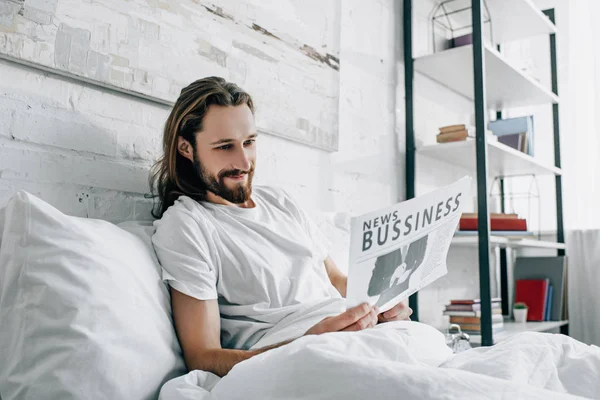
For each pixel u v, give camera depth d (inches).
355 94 81.4
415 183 90.9
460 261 102.7
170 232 41.2
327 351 27.5
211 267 41.4
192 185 48.7
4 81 40.3
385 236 37.0
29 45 40.7
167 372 35.0
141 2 49.1
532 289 103.4
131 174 49.0
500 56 84.7
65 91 44.1
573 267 105.1
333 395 25.5
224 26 57.6
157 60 50.3
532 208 113.0
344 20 79.8
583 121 107.2
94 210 45.8
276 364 27.9
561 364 33.4
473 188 111.0
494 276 111.7
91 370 30.4
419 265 39.8
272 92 63.6
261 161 63.5
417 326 39.8
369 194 82.9
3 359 31.1
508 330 88.7
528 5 94.5
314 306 42.9
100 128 46.6
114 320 32.2
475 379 24.9
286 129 65.5
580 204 106.3
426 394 24.1
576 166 107.4
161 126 52.0
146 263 38.2
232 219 46.1
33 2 41.1
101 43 45.6
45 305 31.0
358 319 37.4
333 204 75.4
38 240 32.3
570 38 109.5
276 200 53.6
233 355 35.9
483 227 78.7
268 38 63.4
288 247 47.9
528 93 102.3
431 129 99.7
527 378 30.3
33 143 41.8
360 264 36.4
